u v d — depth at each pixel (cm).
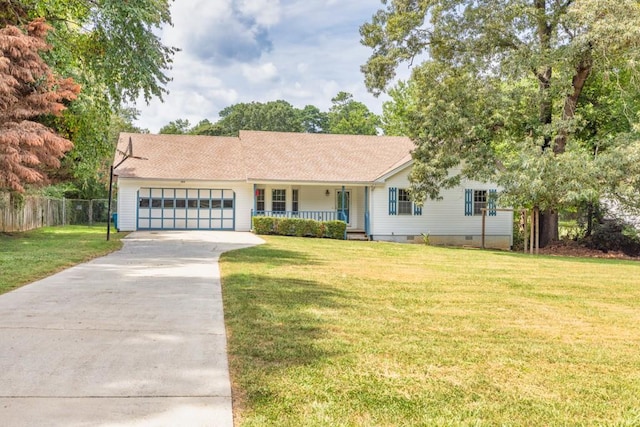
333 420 302
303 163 2428
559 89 1866
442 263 1285
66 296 664
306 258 1252
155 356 419
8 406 313
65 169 1686
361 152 2592
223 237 1892
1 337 463
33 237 1705
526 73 1839
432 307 680
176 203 2322
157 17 1458
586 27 1648
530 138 1817
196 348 445
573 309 702
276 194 2450
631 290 896
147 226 2298
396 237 2298
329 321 564
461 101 1931
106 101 1612
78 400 324
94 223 3219
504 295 803
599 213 2161
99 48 1488
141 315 564
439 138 2000
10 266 913
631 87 1859
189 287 758
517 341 509
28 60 1182
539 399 349
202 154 2516
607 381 390
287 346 457
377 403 331
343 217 2278
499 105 1894
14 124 1160
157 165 2353
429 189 2081
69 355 415
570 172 1656
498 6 1791
